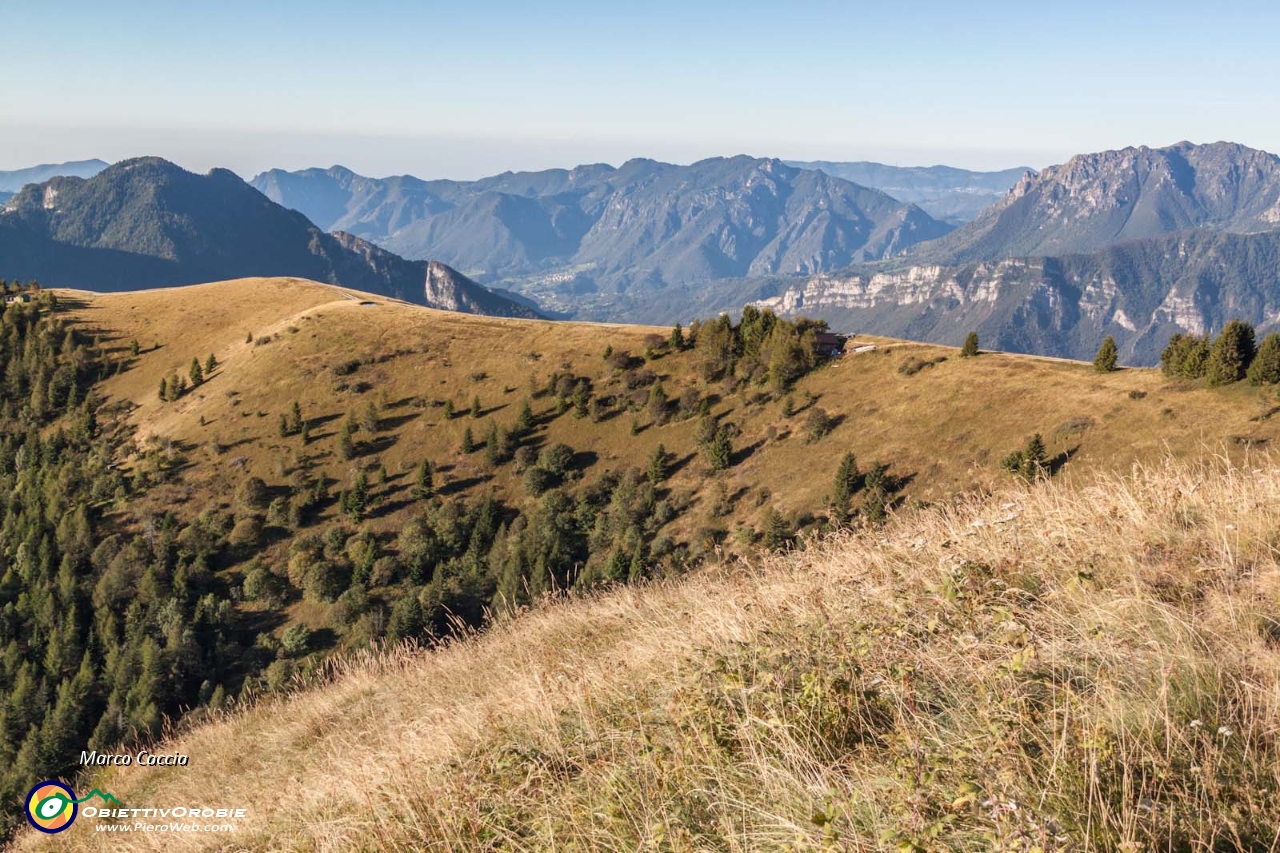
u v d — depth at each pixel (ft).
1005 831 10.00
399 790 19.63
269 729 39.91
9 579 278.05
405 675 38.91
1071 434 240.94
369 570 262.67
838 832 11.05
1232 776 10.51
